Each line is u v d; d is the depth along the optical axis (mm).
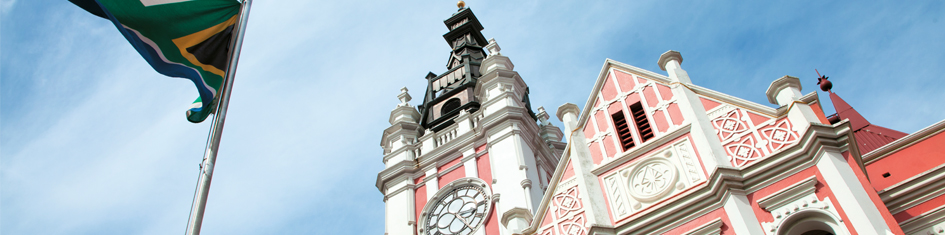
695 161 19219
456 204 30281
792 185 17234
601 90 23219
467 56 44031
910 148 21469
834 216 16188
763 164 18031
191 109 14398
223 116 13617
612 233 18859
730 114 19797
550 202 21344
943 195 18328
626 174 20156
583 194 20312
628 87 22656
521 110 32969
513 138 31266
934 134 21344
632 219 18859
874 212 15727
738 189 17875
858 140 28469
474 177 30594
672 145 19984
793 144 17969
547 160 33469
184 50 14344
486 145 32031
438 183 31875
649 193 19344
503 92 34562
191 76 14352
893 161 21500
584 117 22719
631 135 21219
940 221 17828
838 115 31203
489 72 36344
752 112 19500
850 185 16391
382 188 33500
